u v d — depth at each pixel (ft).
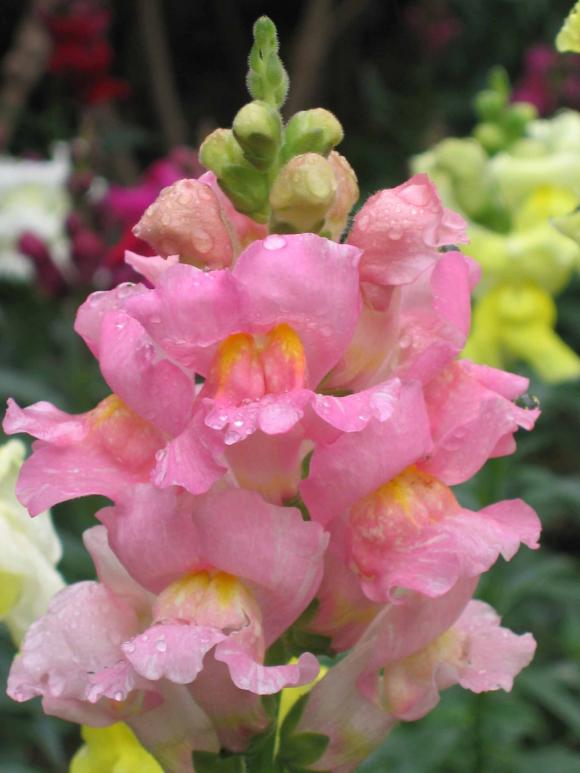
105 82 2.68
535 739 2.20
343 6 4.01
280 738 0.77
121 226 1.97
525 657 0.76
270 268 0.62
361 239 0.68
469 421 0.68
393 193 0.69
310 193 0.68
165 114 3.88
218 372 0.63
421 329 0.71
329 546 0.69
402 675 0.74
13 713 1.87
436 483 0.69
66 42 2.65
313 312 0.63
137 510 0.67
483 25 3.95
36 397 2.03
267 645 0.69
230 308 0.62
